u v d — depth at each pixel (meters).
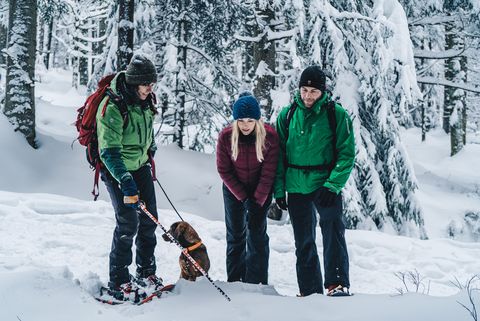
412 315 2.87
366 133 10.20
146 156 3.95
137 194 3.53
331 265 3.86
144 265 4.08
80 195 10.19
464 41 18.44
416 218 10.95
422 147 25.44
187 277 4.01
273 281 5.66
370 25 9.91
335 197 3.83
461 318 2.78
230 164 3.99
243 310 3.14
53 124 15.13
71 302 3.31
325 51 9.78
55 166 10.84
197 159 12.48
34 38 11.37
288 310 3.11
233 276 4.25
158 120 15.43
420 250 6.85
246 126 3.77
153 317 3.15
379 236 7.33
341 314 3.02
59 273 3.77
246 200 4.10
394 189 10.76
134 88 3.61
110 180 3.70
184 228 3.99
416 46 17.83
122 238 3.75
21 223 6.47
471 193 18.08
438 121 28.45
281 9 9.68
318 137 3.86
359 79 10.02
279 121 4.10
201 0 12.36
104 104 3.54
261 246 4.11
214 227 7.43
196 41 13.63
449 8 16.14
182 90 12.80
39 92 27.34
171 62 12.77
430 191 18.22
